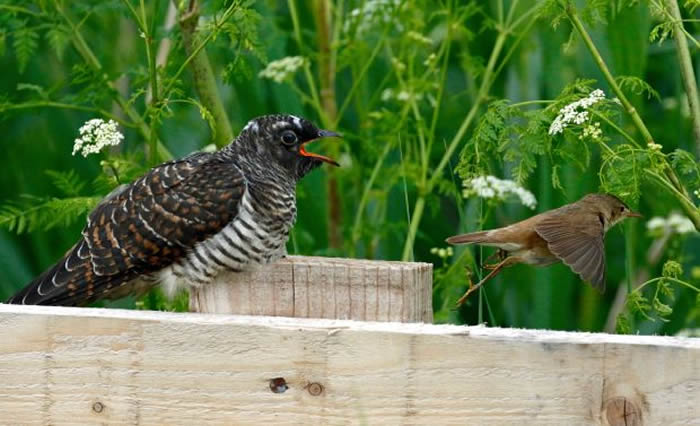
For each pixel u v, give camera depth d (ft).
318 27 45.52
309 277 25.61
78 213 34.78
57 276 30.17
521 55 45.73
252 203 30.37
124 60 48.39
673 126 44.11
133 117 37.83
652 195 43.70
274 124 31.58
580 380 22.79
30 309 24.70
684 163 30.66
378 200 44.62
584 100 30.25
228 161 31.30
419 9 42.98
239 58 34.88
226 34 37.19
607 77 31.32
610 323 42.93
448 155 40.09
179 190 30.14
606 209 29.71
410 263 25.53
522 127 31.96
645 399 22.59
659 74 48.21
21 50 37.50
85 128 33.45
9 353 24.53
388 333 23.30
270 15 45.73
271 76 42.11
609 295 46.60
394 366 23.38
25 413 24.63
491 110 31.96
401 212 46.16
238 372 23.95
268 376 23.86
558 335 23.06
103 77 37.52
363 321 24.39
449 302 37.96
